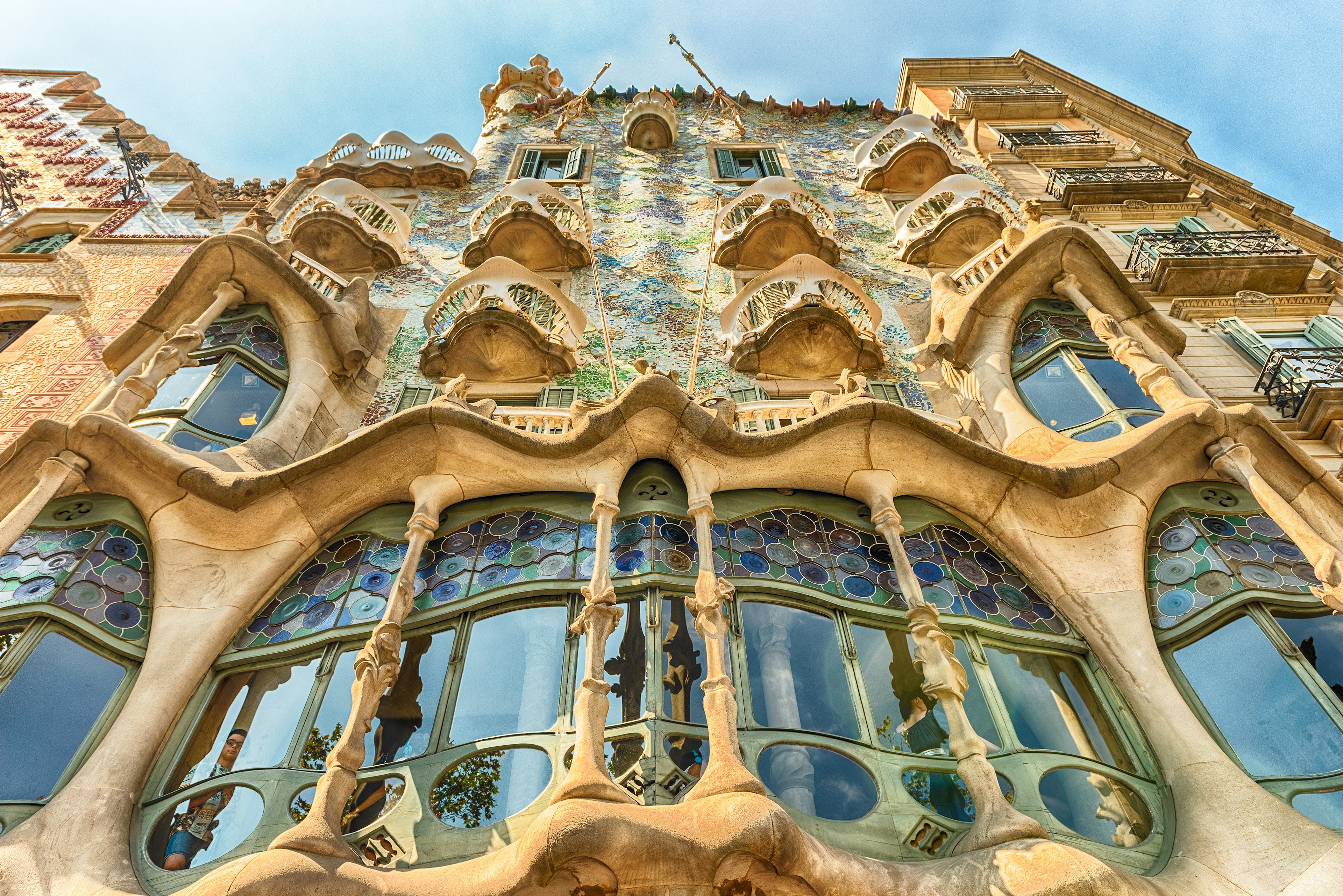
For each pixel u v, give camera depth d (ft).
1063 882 18.92
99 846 21.70
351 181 55.16
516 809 21.77
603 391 42.91
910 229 56.85
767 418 34.01
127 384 32.14
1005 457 30.42
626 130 71.87
